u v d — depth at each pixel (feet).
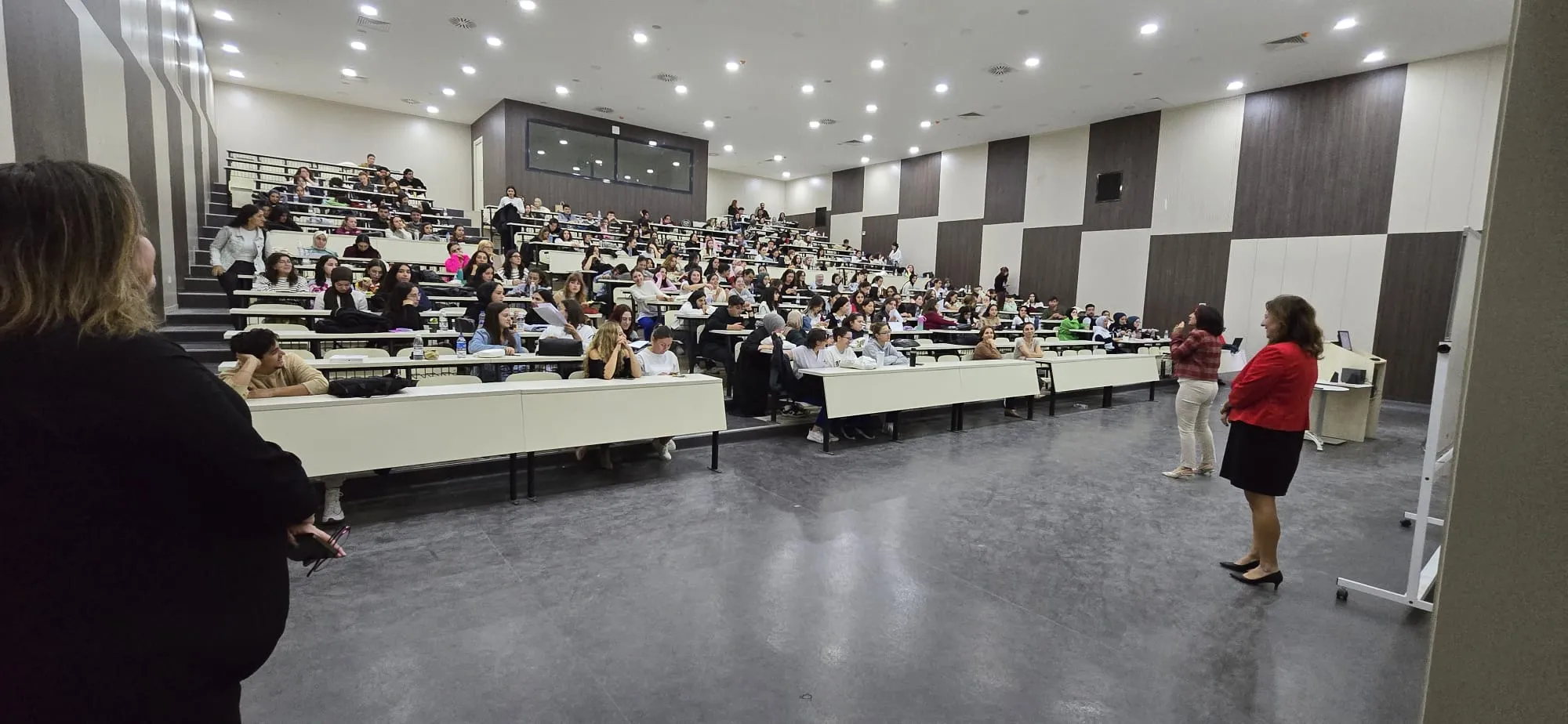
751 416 20.63
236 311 17.76
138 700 2.43
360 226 33.91
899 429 21.26
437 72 39.75
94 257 2.43
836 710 6.82
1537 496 2.39
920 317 35.42
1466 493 2.58
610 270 34.35
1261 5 26.13
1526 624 2.44
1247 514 13.64
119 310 2.51
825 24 29.94
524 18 30.89
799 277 39.14
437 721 6.44
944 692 7.20
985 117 44.27
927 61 33.86
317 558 3.83
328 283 23.72
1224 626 8.89
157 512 2.47
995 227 51.55
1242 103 37.73
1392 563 11.28
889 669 7.59
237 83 43.98
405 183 45.62
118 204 2.53
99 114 17.42
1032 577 10.28
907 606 9.16
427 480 13.82
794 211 71.92
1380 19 26.94
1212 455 16.31
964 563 10.74
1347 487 16.12
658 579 9.71
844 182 65.57
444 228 38.93
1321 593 9.98
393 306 19.61
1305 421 9.79
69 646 2.32
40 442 2.27
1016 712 6.89
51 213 2.37
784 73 36.83
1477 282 2.55
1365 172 33.35
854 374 18.21
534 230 40.09
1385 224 32.81
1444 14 26.30
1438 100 31.14
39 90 14.12
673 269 36.60
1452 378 9.32
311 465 10.60
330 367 14.58
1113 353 33.71
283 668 7.24
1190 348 15.99
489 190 49.37
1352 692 7.43
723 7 28.76
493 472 14.67
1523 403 2.41
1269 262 36.78
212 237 32.04
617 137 50.31
